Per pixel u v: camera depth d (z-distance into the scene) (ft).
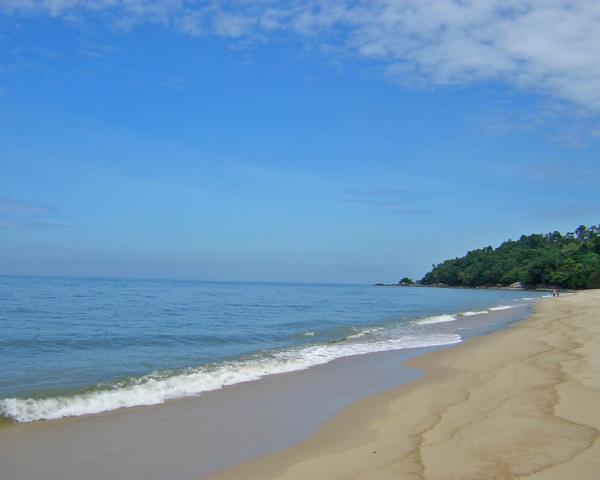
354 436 27.78
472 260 603.67
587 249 443.73
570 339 66.33
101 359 55.42
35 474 22.40
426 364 52.08
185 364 52.24
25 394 36.32
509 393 35.47
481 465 21.71
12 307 139.44
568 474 20.49
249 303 186.09
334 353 60.49
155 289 333.62
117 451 25.46
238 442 27.02
